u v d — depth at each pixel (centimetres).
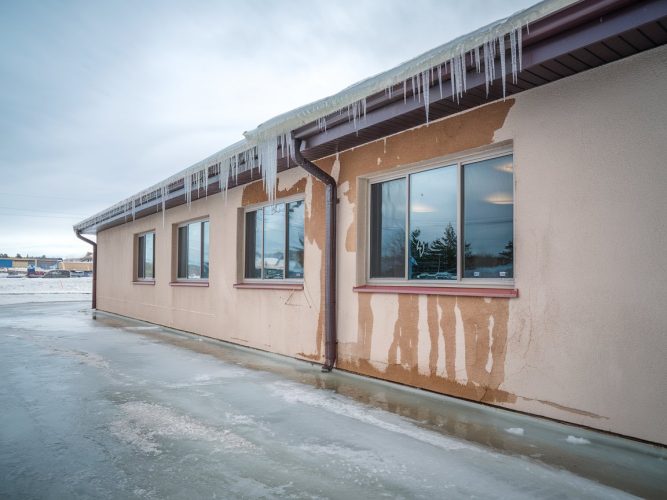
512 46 304
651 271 296
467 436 326
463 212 434
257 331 709
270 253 714
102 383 495
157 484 255
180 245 1013
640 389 299
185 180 767
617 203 312
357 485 253
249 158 605
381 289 486
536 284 356
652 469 267
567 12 277
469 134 408
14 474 270
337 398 430
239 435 333
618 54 303
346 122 460
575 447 302
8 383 496
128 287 1251
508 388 373
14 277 6131
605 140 319
